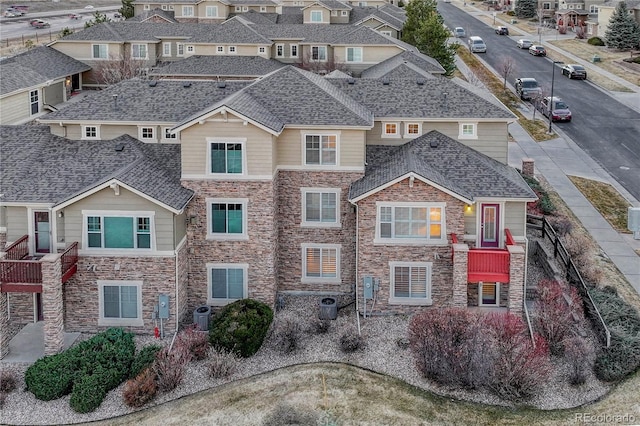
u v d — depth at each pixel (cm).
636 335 2781
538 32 11225
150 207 2886
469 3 15812
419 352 2642
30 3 16688
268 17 8956
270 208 3058
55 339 2752
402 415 2394
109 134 3372
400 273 3072
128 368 2670
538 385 2509
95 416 2456
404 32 8006
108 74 6981
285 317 3102
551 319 2792
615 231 3978
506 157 3438
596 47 9725
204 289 3141
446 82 3638
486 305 3108
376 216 3023
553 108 6278
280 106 3241
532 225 3931
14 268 2727
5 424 2419
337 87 3638
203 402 2500
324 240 3247
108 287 2964
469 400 2497
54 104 6372
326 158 3181
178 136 3319
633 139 5762
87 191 2859
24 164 3162
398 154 3306
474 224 3094
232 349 2752
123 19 10531
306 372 2666
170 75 6588
